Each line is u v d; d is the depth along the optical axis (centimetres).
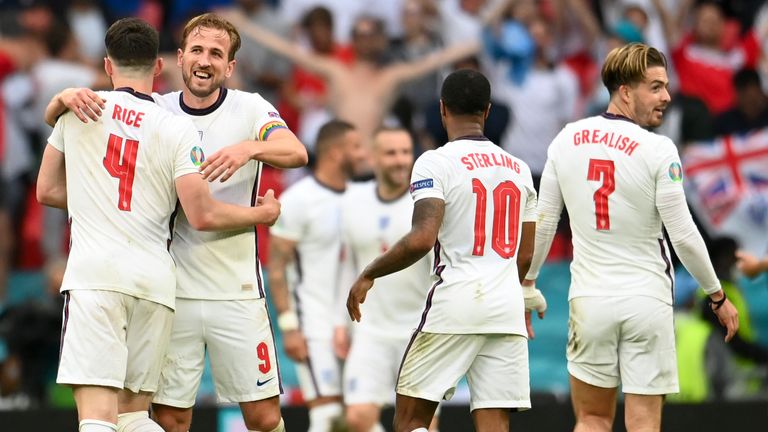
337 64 4353
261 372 2259
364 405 2948
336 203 3108
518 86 4456
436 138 4253
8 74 4334
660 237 2289
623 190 2256
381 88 4338
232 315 2234
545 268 4134
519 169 2222
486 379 2175
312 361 3064
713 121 4412
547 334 3972
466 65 4400
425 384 2178
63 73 4359
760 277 4094
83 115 2072
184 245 2225
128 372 2108
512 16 4512
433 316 2170
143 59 2142
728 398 3434
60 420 3178
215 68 2177
